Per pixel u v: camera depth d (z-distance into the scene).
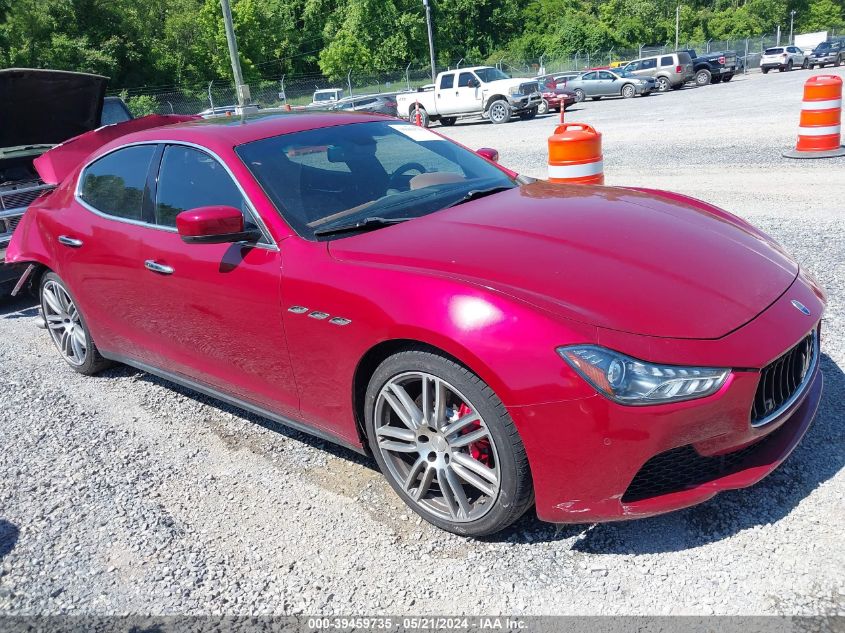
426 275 2.59
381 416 2.81
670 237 2.87
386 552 2.70
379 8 64.25
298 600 2.49
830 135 9.60
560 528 2.71
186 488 3.28
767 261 2.86
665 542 2.56
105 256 3.88
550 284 2.48
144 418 4.04
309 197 3.23
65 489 3.37
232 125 3.72
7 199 6.18
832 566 2.34
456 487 2.65
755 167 9.40
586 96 32.91
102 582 2.68
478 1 69.12
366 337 2.67
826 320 4.22
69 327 4.64
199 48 56.97
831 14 84.62
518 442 2.41
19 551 2.92
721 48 57.78
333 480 3.22
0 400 4.48
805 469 2.86
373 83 50.38
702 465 2.43
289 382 3.13
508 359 2.32
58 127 6.92
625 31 69.06
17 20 44.81
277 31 65.06
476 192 3.45
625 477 2.31
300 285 2.89
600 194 3.44
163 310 3.62
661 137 13.75
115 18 49.72
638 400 2.23
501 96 24.14
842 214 6.60
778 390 2.50
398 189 3.42
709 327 2.37
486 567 2.55
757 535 2.53
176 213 3.54
